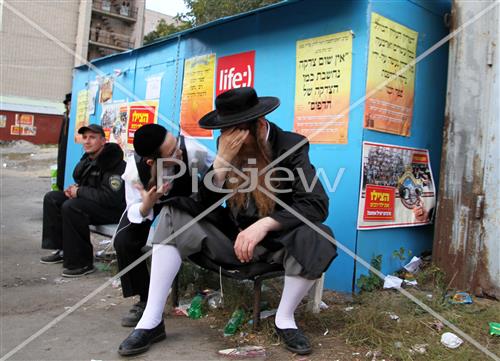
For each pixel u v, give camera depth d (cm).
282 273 247
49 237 412
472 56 318
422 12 356
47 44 2755
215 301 291
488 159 308
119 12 2970
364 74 312
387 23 325
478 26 315
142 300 272
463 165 319
